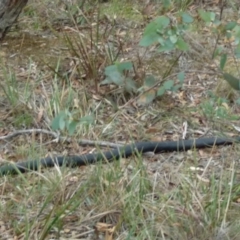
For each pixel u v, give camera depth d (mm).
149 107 5742
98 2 7582
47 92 5898
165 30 5047
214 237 4145
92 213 4430
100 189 4586
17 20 7062
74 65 6184
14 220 4418
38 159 4953
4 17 6590
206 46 6578
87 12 7383
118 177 4633
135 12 7523
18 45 6812
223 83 5938
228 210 4340
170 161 5098
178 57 6152
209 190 4582
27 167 4914
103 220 4406
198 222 4207
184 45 4988
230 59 6316
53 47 6758
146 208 4383
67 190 4625
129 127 5484
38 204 4555
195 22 7031
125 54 6547
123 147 5039
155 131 5461
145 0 7742
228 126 5469
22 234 4289
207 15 5188
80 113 5543
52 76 6160
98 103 5734
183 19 5238
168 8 7438
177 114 5664
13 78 5992
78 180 4781
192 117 5613
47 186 4688
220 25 5812
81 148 5246
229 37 5277
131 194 4441
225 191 4508
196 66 6336
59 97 5676
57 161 4988
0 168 4895
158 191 4621
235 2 7594
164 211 4348
